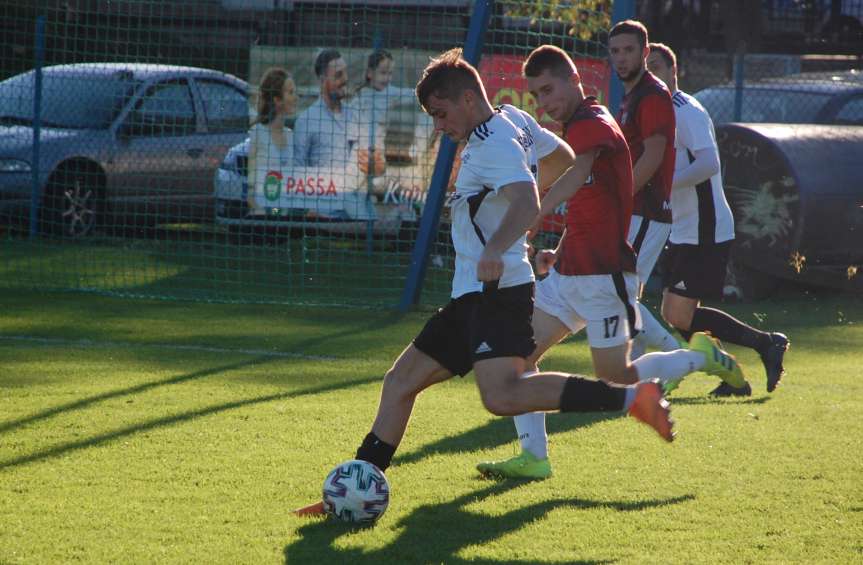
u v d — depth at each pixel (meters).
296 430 19.45
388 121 42.94
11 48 51.31
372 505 14.54
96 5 50.12
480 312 14.46
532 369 18.50
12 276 38.81
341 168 42.88
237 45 50.22
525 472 16.75
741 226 36.84
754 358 27.66
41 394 22.06
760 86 44.03
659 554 13.38
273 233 43.81
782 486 16.27
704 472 17.02
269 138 42.72
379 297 37.16
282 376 24.28
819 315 34.66
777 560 13.18
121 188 46.09
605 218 17.31
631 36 20.27
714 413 21.22
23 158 45.00
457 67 14.30
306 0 46.97
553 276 18.31
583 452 18.28
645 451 18.30
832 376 25.11
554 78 17.20
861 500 15.57
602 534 14.14
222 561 13.02
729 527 14.40
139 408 20.92
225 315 33.12
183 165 46.34
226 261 41.59
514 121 15.66
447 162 34.44
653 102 20.23
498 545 13.73
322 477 16.64
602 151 16.94
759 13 52.62
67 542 13.60
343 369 25.20
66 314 32.47
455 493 16.03
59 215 45.56
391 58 42.72
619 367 17.58
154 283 38.56
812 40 52.47
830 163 36.44
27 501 15.25
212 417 20.31
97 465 17.11
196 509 15.03
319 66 42.44
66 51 48.31
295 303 35.56
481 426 20.12
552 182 16.77
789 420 20.61
